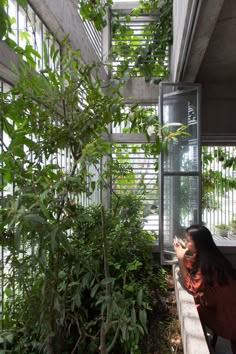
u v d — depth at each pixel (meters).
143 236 3.14
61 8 2.30
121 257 2.47
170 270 3.37
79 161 1.16
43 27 2.26
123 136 4.26
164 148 1.38
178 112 3.35
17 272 1.25
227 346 2.50
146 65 4.34
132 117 1.34
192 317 1.90
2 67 1.47
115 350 1.90
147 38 4.47
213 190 5.30
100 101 1.33
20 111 1.27
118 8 4.48
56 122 1.41
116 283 2.20
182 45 2.57
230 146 4.64
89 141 1.33
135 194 3.25
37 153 1.33
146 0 4.31
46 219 1.10
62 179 1.18
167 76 4.35
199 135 3.26
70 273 1.41
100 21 3.32
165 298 2.74
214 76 3.85
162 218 3.27
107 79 4.25
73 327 1.85
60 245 1.30
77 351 1.77
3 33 1.20
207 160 5.19
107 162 1.72
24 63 1.33
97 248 1.56
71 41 2.55
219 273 2.08
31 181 1.19
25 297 1.36
